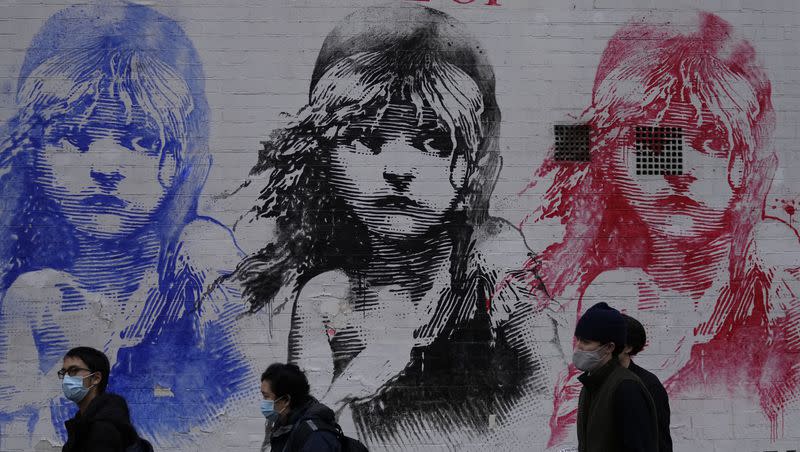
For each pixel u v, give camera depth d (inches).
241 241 323.9
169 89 327.9
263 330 321.1
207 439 316.8
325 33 331.6
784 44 342.0
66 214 322.0
